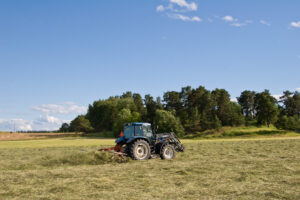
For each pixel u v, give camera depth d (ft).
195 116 279.28
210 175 29.45
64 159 43.19
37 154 63.57
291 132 256.93
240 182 25.67
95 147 86.43
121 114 277.23
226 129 284.00
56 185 25.52
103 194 21.88
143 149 46.11
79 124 341.00
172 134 50.85
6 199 21.01
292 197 20.17
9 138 294.66
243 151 60.80
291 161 39.91
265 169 32.65
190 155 52.70
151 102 346.13
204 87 342.03
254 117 366.02
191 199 20.21
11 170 36.42
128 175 30.42
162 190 23.00
